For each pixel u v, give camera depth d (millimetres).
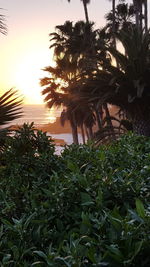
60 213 1812
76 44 38781
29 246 1507
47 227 1725
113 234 1377
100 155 2572
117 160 2719
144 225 1348
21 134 2934
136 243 1246
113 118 14047
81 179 1983
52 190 2033
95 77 12258
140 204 1416
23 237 1520
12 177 2508
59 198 1841
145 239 1271
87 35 38438
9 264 1379
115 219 1394
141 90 11203
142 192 1938
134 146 3385
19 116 4582
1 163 3033
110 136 12875
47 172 2695
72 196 1901
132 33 12016
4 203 2029
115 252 1235
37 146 2963
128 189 1936
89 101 12797
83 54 37125
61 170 2617
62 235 1623
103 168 2305
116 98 12492
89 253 1241
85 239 1418
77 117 41375
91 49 37000
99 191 1796
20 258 1384
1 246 1519
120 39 12273
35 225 1675
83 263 1229
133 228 1333
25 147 2904
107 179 1983
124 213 1825
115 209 1520
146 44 11766
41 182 2391
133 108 12602
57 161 2764
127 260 1222
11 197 2119
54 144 3037
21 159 2797
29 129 2969
